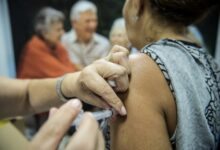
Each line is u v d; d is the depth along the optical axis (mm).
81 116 419
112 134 562
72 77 665
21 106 840
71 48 2559
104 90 533
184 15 611
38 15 2523
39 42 2484
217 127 630
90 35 2576
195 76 568
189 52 589
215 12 2691
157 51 564
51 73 2438
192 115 549
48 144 377
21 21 2541
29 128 1613
